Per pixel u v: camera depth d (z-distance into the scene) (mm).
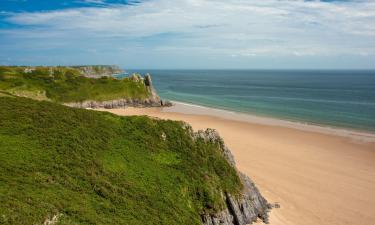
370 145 70375
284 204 40938
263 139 73438
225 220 33219
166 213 29578
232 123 91562
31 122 34781
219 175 37281
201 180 35188
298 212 39062
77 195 26312
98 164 31672
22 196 22906
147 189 31516
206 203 33188
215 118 99438
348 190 45938
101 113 42688
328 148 67375
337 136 78125
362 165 57000
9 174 25516
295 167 54688
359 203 42031
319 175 51344
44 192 24641
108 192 28422
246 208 36031
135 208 28125
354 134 80625
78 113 39938
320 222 37000
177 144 39375
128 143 37219
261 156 60125
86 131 36219
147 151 37062
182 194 32969
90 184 28547
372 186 47719
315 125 91625
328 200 42531
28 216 20891
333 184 47875
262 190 44500
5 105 37469
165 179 33812
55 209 22938
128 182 31172
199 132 41844
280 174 51031
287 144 69688
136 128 40312
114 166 32688
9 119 34250
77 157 31344
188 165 36688
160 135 40031
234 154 60625
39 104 40312
